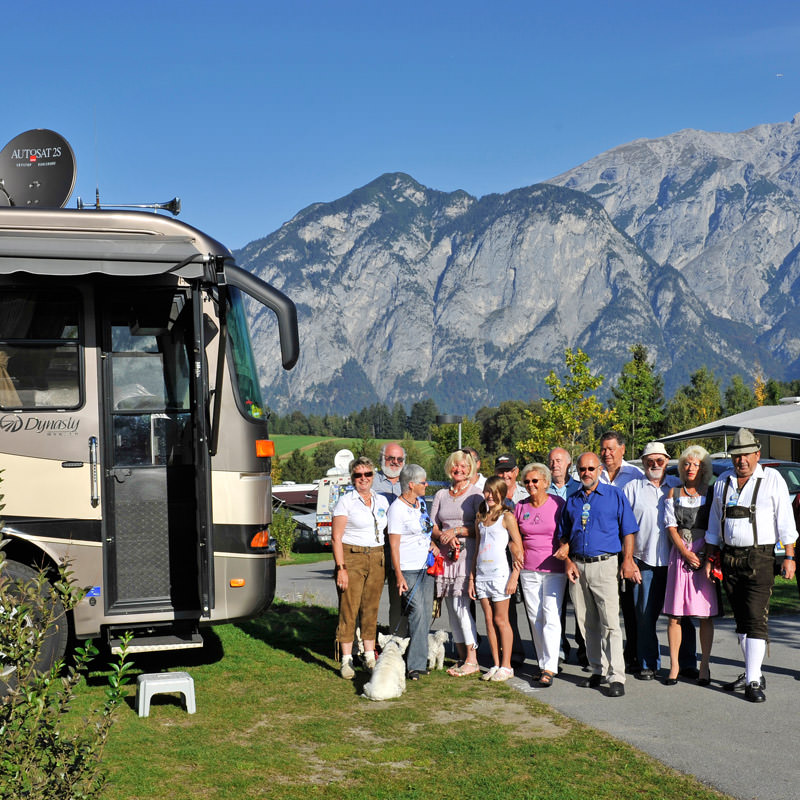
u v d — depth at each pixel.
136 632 7.63
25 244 6.92
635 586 8.33
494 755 6.11
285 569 21.41
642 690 7.86
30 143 9.19
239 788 5.46
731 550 7.62
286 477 120.12
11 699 3.73
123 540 7.62
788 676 8.31
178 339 7.77
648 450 8.23
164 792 5.36
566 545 8.00
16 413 7.35
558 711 7.21
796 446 27.11
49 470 7.38
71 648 8.36
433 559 8.45
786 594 13.48
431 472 76.31
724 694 7.70
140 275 7.07
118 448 7.64
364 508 8.47
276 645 9.72
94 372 7.52
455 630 8.66
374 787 5.51
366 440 112.06
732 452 7.66
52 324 7.48
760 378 105.44
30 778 3.68
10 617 3.77
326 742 6.39
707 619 7.97
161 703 7.30
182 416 7.76
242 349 7.97
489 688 7.96
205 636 10.23
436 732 6.63
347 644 8.35
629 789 5.49
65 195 9.08
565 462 9.37
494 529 8.30
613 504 7.89
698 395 107.06
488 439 143.12
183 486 7.75
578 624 8.77
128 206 8.36
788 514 7.64
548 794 5.41
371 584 8.46
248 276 7.52
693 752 6.17
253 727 6.73
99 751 4.25
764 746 6.30
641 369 69.88
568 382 51.16
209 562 7.46
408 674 8.30
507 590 8.24
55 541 7.35
